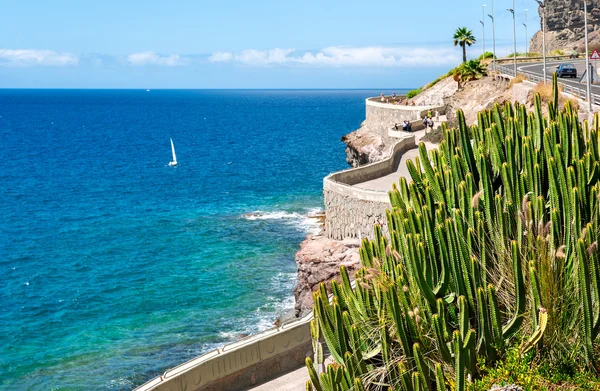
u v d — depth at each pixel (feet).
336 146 430.20
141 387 60.44
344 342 53.93
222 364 66.54
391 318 53.11
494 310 51.90
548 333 52.37
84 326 127.65
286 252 168.86
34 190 275.59
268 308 132.67
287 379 69.92
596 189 55.26
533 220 56.24
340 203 134.92
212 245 178.60
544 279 52.16
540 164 58.85
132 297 141.69
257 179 288.92
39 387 105.29
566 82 195.72
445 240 53.98
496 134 61.77
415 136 193.98
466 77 250.16
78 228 203.62
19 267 164.76
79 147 459.32
